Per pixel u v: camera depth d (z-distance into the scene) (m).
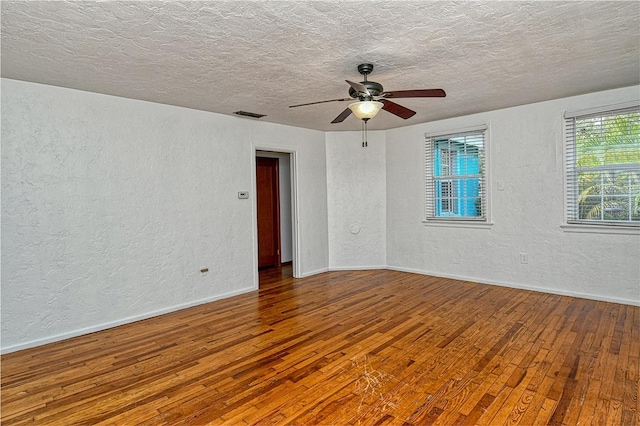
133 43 2.35
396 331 3.20
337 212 5.84
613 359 2.55
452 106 4.31
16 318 2.98
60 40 2.28
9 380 2.46
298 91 3.49
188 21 2.07
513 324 3.28
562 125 4.06
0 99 2.91
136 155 3.68
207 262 4.27
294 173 5.39
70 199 3.26
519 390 2.20
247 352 2.84
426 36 2.35
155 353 2.87
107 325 3.47
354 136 5.79
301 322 3.50
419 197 5.41
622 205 3.77
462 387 2.26
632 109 3.62
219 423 1.95
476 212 4.89
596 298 3.91
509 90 3.67
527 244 4.39
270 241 6.48
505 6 2.00
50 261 3.15
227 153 4.48
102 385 2.38
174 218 3.98
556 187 4.14
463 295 4.25
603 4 2.00
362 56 2.66
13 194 2.97
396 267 5.75
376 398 2.16
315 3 1.91
